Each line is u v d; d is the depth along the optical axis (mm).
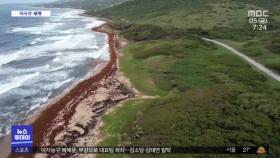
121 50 76375
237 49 68438
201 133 28734
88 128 34812
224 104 34531
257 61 57594
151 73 53938
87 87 50281
